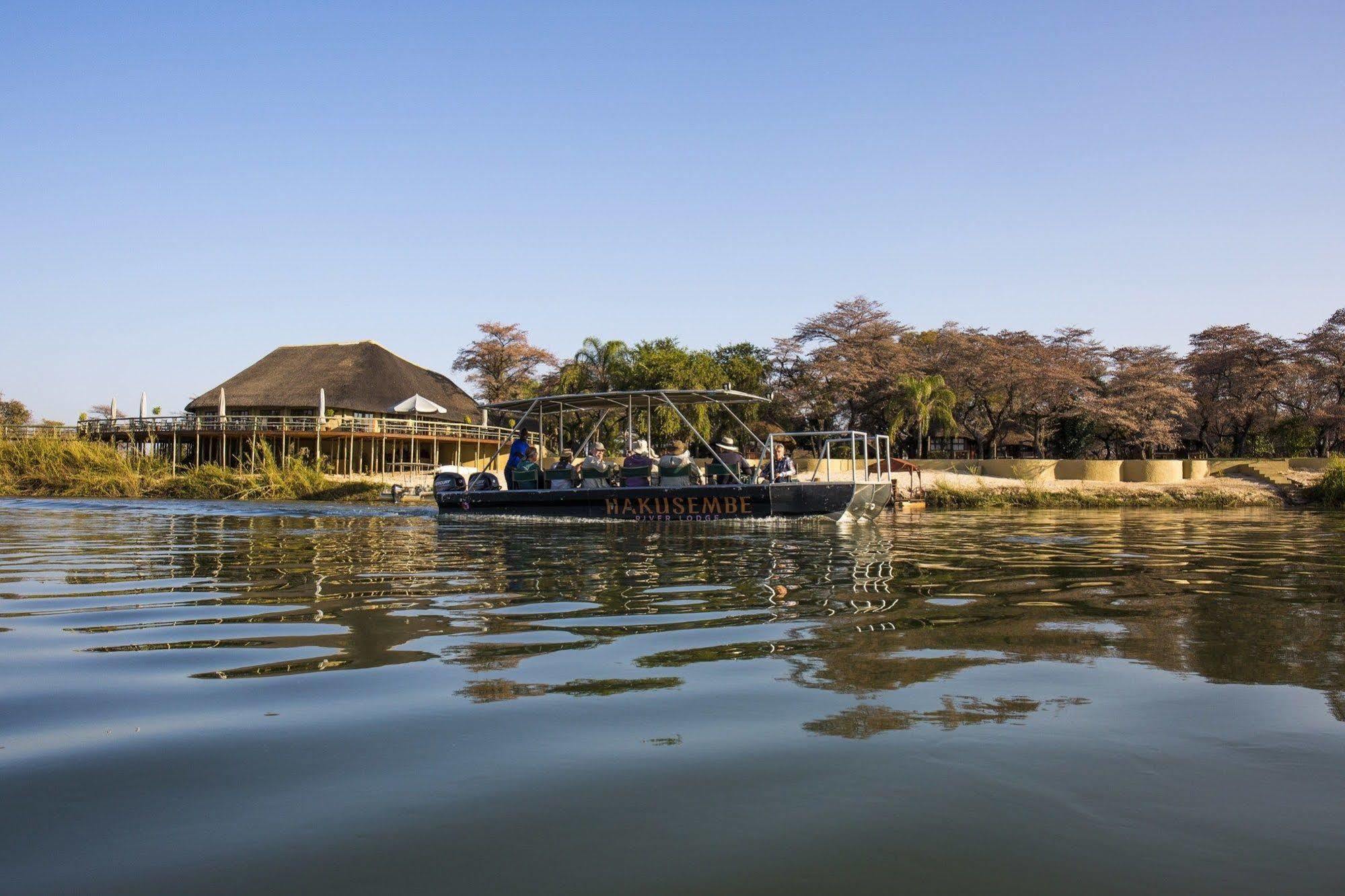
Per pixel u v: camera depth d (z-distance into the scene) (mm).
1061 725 2607
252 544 9414
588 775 2191
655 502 13594
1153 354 47750
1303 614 4773
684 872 1684
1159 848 1790
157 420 39031
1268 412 45812
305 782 2137
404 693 2979
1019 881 1649
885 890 1615
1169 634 4109
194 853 1760
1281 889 1617
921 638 4004
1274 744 2436
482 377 60625
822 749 2389
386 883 1641
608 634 4074
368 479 35062
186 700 2887
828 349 43375
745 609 4863
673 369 39281
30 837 1825
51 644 3816
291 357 49688
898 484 24531
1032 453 52312
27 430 40688
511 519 14539
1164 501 28172
